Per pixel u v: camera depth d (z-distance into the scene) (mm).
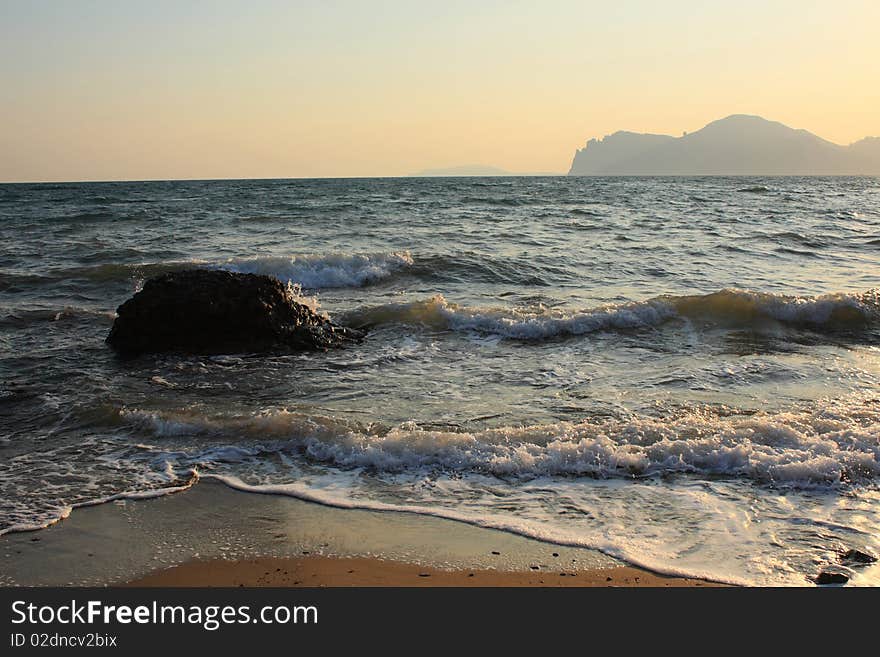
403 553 5008
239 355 10531
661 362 10180
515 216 32562
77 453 6906
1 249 20625
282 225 28016
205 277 11188
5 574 4797
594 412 7988
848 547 5070
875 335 11781
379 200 45188
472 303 14000
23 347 10914
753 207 39594
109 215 32188
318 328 11359
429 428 7492
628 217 32250
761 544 5121
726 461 6461
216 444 7074
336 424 7359
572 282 16297
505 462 6484
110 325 12289
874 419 7492
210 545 5145
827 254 20500
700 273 17312
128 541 5211
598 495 5930
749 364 10039
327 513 5629
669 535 5254
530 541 5164
